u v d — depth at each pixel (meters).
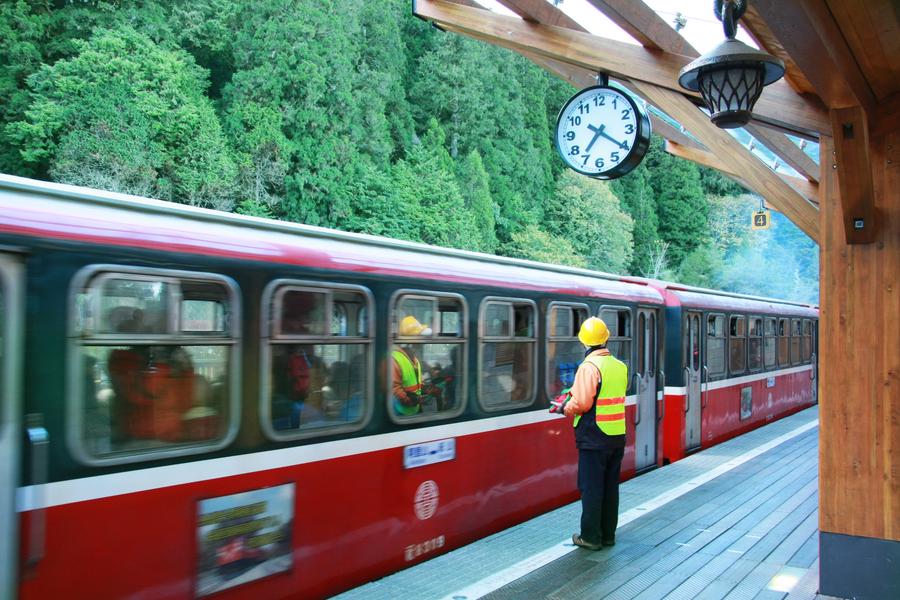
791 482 8.30
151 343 3.79
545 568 5.27
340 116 40.72
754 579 5.07
